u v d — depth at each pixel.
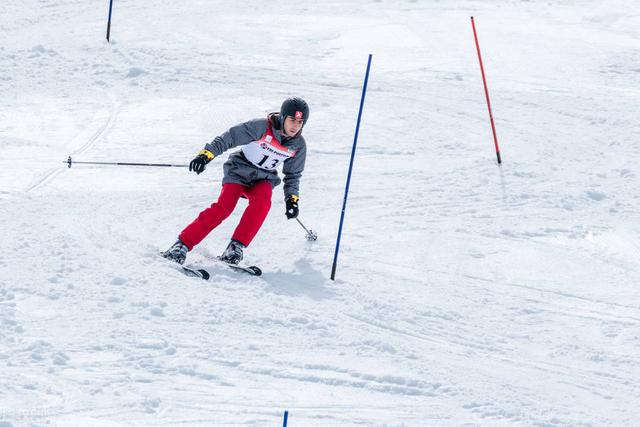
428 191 31.88
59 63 49.41
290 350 19.03
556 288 24.03
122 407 15.76
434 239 27.25
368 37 59.19
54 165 33.88
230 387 17.03
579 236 27.81
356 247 26.44
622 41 60.47
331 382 17.67
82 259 23.53
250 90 45.16
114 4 68.44
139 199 30.02
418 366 18.77
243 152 24.84
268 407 16.34
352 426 15.88
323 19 64.69
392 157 36.16
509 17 67.50
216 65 49.97
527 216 29.47
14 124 39.22
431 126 40.53
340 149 37.06
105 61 49.81
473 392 17.69
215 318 20.39
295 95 44.66
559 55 56.09
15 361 17.25
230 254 24.33
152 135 38.28
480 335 20.95
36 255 23.62
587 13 69.88
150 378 17.05
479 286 24.00
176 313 20.45
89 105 42.41
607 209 30.28
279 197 30.91
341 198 30.97
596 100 46.22
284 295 22.58
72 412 15.38
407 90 46.62
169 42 55.50
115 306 20.58
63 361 17.44
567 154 36.91
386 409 16.67
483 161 35.66
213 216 24.31
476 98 45.72
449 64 52.78
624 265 25.73
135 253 24.34
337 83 47.28
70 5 67.56
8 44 53.69
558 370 19.30
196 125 39.72
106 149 36.25
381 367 18.55
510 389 18.06
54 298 20.77
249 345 19.06
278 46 55.91
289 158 24.91
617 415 17.17
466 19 66.12
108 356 17.86
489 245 26.89
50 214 27.78
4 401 15.53
